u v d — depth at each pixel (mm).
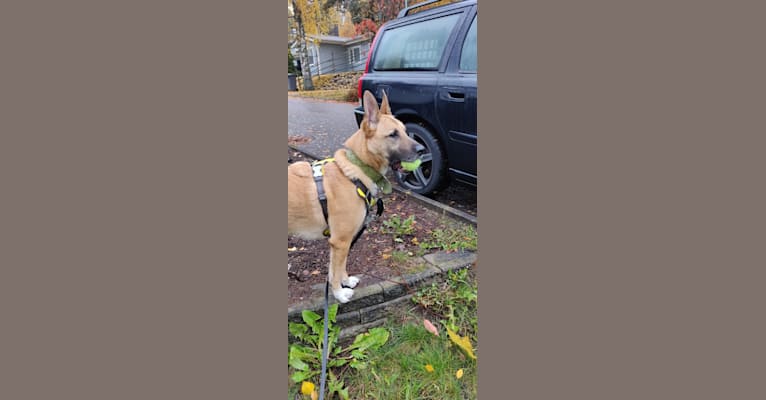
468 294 1608
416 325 1543
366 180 1490
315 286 1583
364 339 1465
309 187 1457
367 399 1340
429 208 1966
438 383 1388
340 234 1486
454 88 1732
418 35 1783
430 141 1872
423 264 1697
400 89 1818
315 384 1345
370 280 1610
